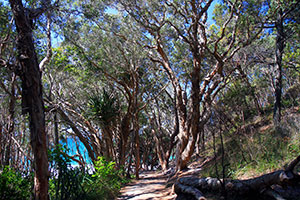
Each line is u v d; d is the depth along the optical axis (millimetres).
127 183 14852
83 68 14883
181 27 13711
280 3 11445
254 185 4828
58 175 6180
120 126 17094
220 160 10047
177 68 17594
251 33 13266
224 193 5273
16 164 10469
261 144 8281
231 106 10586
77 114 14766
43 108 5520
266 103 20156
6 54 7965
